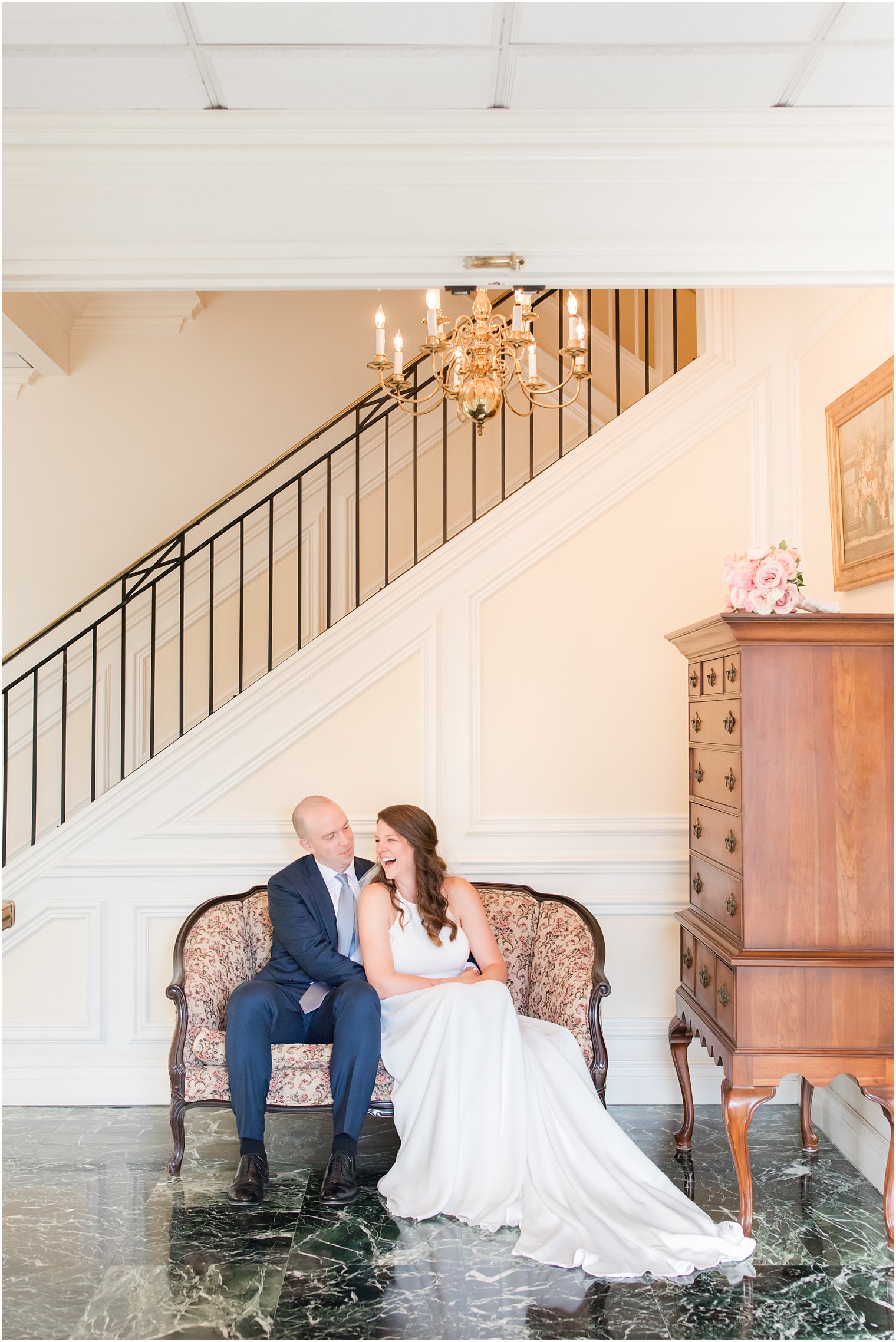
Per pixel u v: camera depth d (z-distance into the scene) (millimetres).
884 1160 3131
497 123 2545
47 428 5586
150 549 5566
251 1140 3109
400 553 5500
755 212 2588
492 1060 3059
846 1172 3283
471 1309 2475
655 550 4074
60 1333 2393
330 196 2584
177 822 4051
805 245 2580
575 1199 2863
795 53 2281
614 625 4074
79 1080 3998
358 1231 2881
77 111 2521
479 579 4074
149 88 2422
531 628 4074
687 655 3482
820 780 2846
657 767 4070
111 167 2564
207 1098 3238
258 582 5562
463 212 2588
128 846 4047
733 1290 2566
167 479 5590
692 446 4074
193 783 4070
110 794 4059
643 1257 2666
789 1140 3570
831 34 2199
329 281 2615
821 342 3787
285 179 2578
